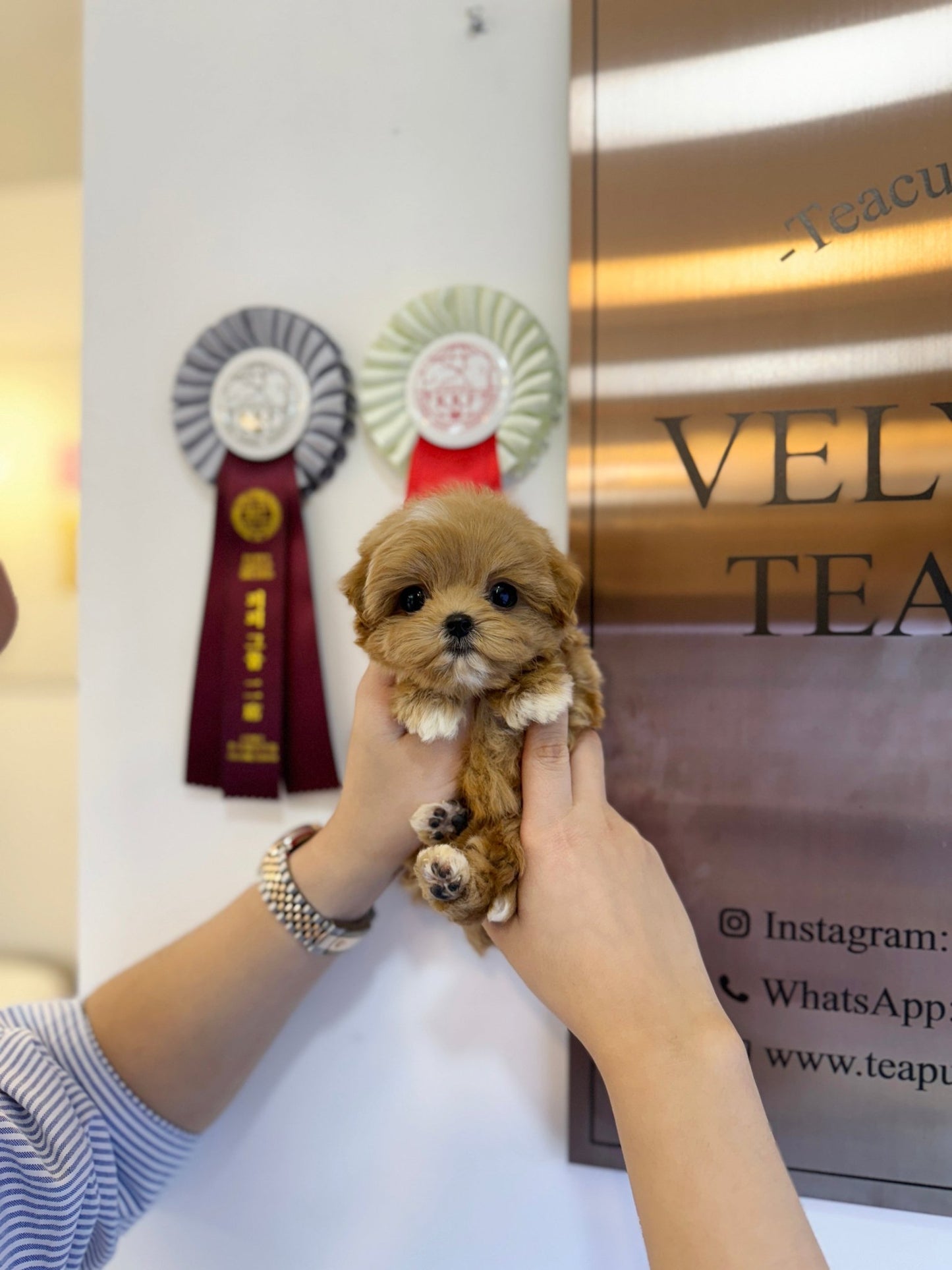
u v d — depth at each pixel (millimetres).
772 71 749
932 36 713
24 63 1142
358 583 605
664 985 549
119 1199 741
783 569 758
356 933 760
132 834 930
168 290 930
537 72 832
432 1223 844
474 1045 840
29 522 1141
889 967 731
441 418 818
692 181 769
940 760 723
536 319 821
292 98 893
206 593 892
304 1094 876
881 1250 731
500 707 574
